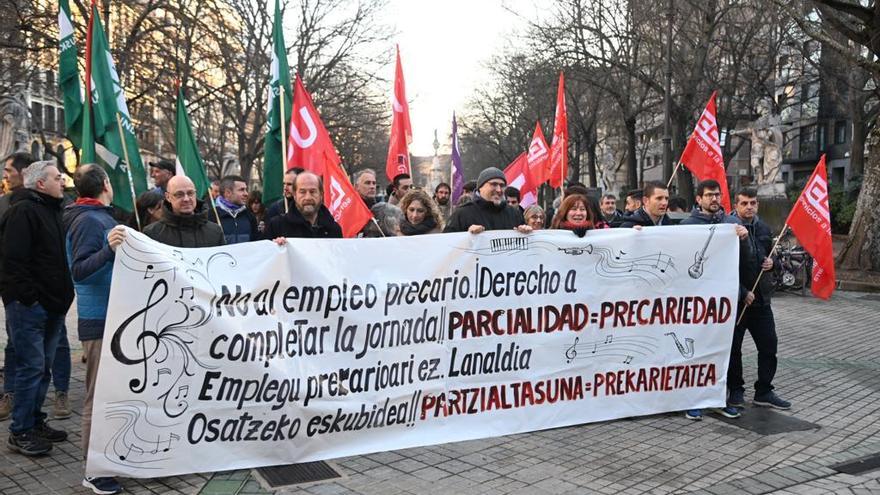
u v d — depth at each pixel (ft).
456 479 14.32
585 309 17.67
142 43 65.46
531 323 17.19
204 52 74.38
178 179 15.16
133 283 13.23
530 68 98.94
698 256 18.58
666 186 20.99
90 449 13.05
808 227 19.62
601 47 76.84
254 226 22.79
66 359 18.30
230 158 99.50
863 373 23.97
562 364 17.51
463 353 16.56
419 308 16.10
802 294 44.83
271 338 14.55
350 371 15.35
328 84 93.56
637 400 18.28
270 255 14.64
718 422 18.33
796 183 106.32
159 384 13.50
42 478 14.21
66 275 16.15
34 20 59.36
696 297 18.60
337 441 15.25
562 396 17.56
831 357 26.66
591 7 78.23
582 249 17.61
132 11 66.39
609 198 32.71
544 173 30.86
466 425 16.63
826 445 16.63
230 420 14.17
